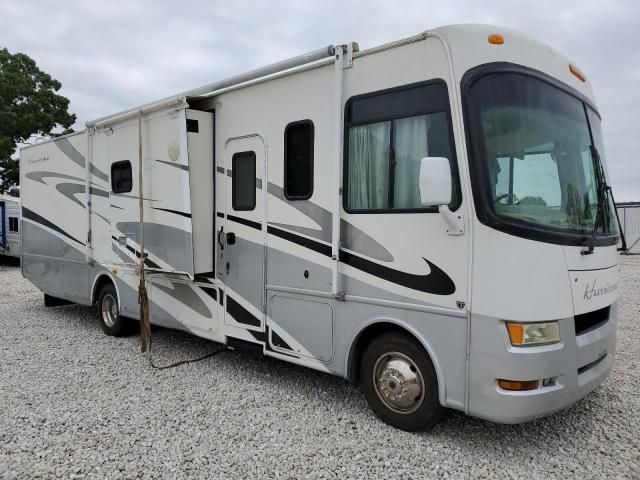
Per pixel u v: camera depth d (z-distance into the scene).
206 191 4.80
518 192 3.26
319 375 4.82
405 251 3.46
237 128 4.59
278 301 4.29
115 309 6.30
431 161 3.02
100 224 6.14
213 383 4.59
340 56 3.75
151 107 5.04
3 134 18.95
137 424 3.71
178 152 4.73
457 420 3.80
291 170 4.16
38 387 4.48
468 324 3.17
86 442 3.42
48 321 7.38
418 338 3.41
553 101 3.57
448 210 3.12
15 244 15.40
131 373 4.88
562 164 3.55
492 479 3.01
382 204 3.60
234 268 4.66
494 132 3.21
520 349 3.04
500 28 3.42
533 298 3.05
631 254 18.53
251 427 3.67
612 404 4.12
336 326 3.89
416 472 3.07
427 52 3.38
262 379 4.70
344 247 3.81
